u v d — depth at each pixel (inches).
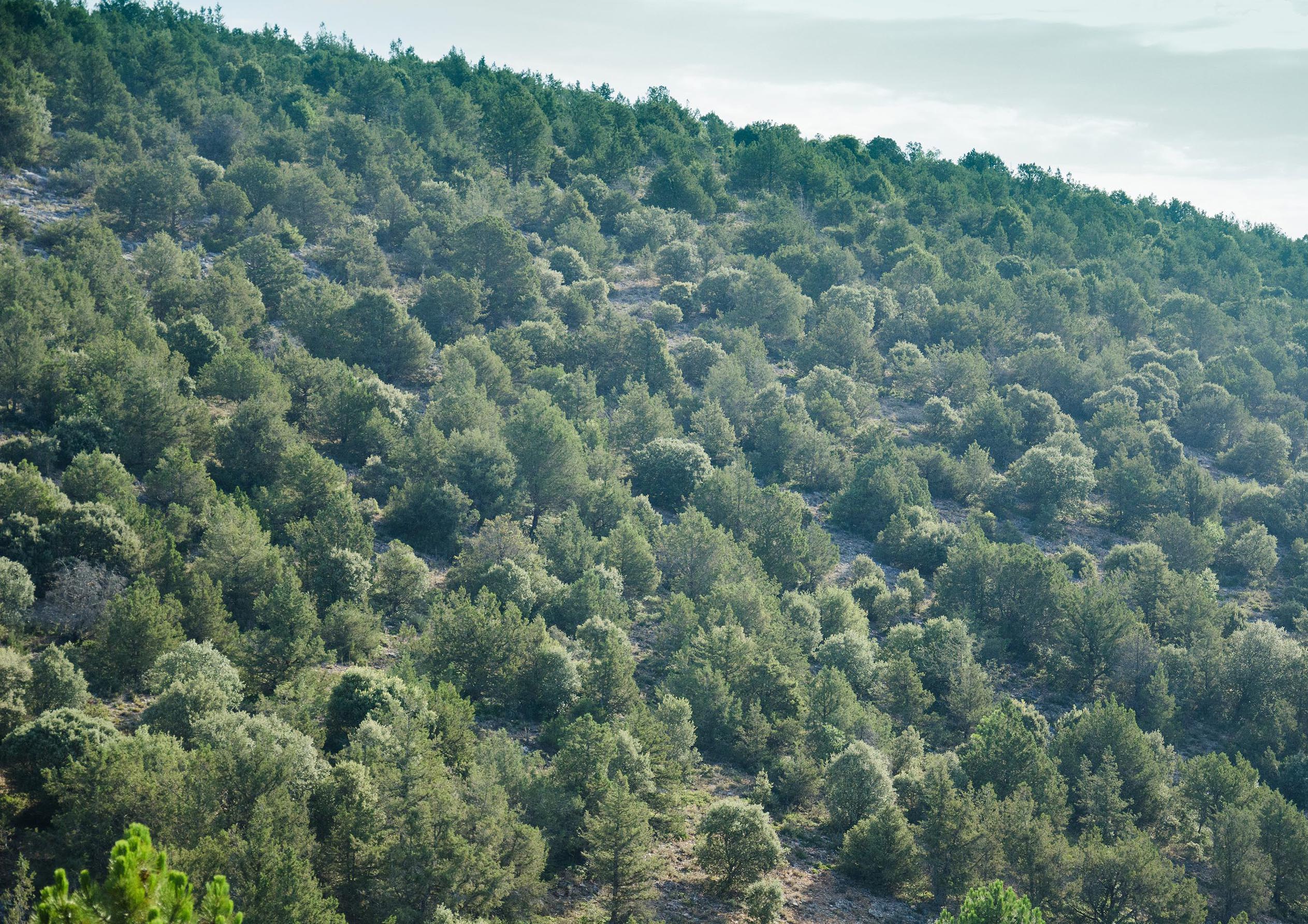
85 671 2343.8
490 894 1809.8
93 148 6545.3
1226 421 7086.6
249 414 3698.3
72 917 671.8
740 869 2239.2
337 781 1887.3
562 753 2337.6
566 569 3649.1
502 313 6353.3
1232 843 2736.2
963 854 2443.4
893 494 5137.8
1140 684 3890.3
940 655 3656.5
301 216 6835.6
